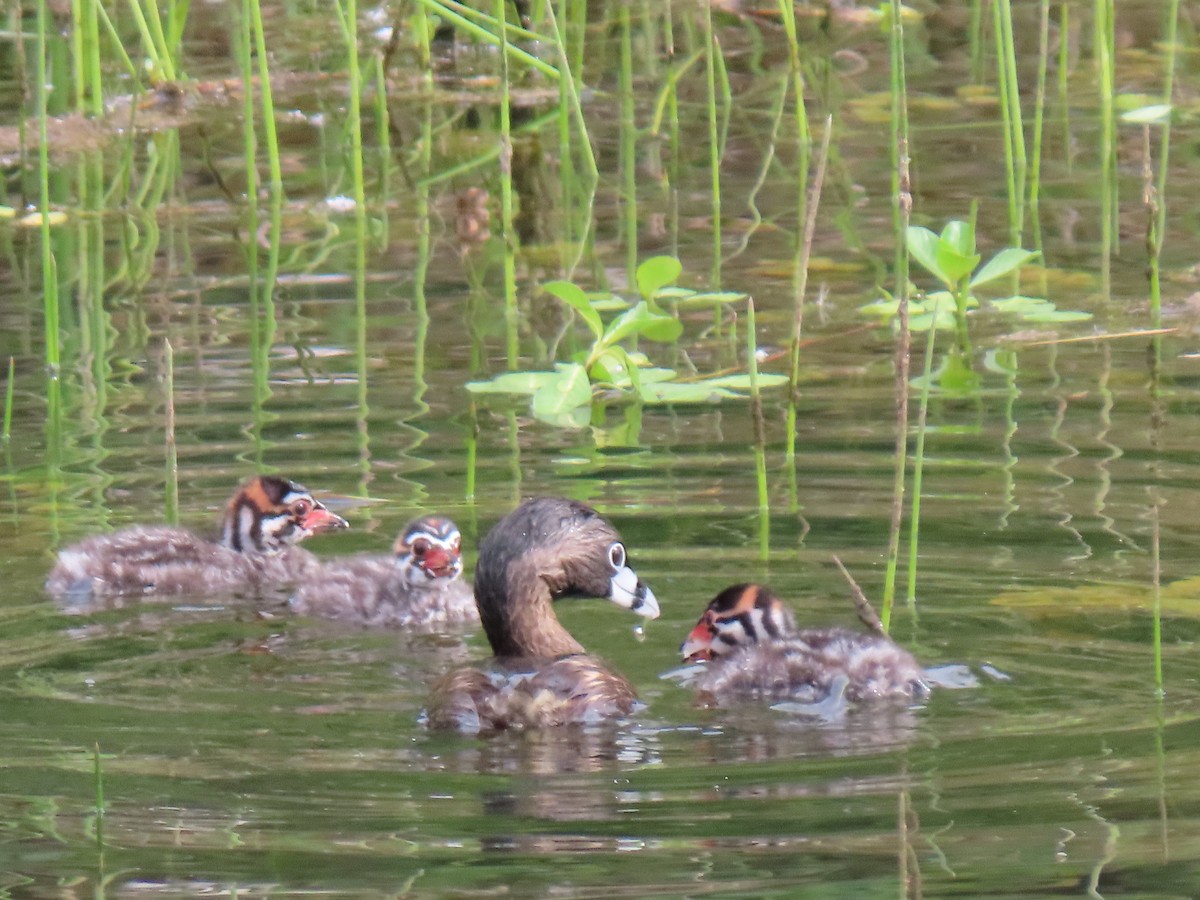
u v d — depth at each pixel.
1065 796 8.15
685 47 28.34
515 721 9.35
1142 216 20.33
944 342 16.64
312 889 7.34
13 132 24.84
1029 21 29.02
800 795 8.23
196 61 28.22
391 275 19.41
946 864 7.45
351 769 8.69
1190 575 11.22
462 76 27.47
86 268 19.91
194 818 8.09
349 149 24.81
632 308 16.61
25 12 27.05
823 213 20.97
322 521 12.89
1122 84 25.81
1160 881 7.25
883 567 11.63
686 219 21.03
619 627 11.48
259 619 11.96
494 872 7.45
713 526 12.48
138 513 13.17
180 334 17.41
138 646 11.12
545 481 13.48
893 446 13.91
